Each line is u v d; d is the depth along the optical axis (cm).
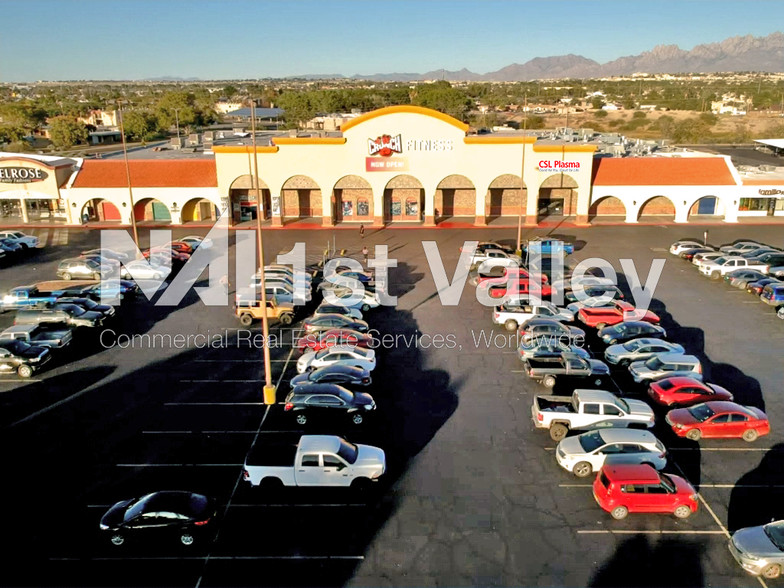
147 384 2759
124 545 1770
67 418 2472
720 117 15675
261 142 6706
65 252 4994
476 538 1805
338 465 1997
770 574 1642
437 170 5706
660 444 2105
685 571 1684
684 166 5878
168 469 2133
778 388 2708
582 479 2092
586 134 7075
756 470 2139
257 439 2317
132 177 5897
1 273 4450
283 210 6241
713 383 2752
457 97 13612
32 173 5806
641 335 3131
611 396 2367
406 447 2267
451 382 2773
